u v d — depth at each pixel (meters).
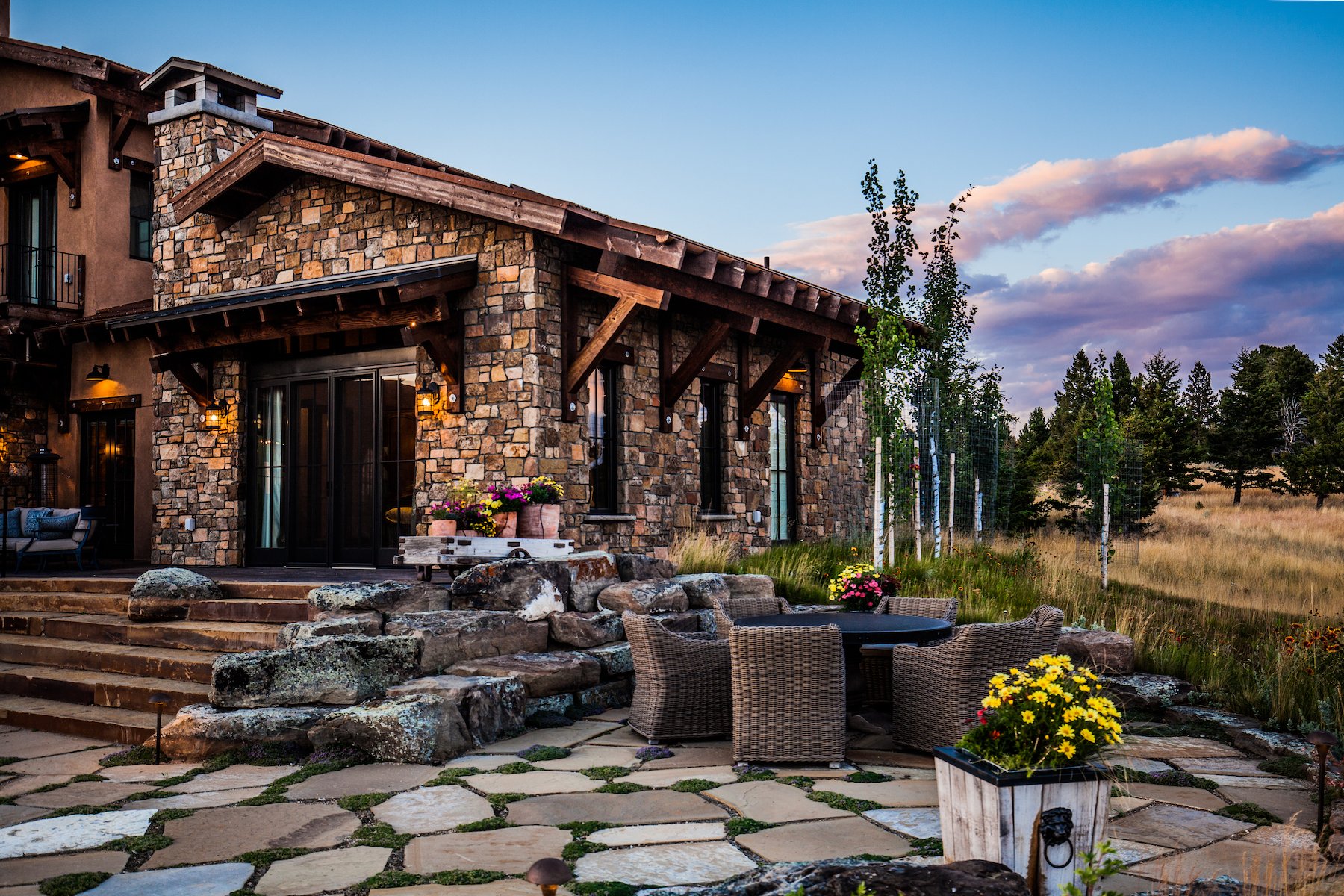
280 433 13.29
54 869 4.05
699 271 11.07
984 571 12.78
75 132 16.39
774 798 4.97
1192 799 5.07
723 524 13.84
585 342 11.75
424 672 6.93
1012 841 3.38
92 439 15.99
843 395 16.66
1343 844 4.10
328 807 4.90
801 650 5.65
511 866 3.95
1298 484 35.31
